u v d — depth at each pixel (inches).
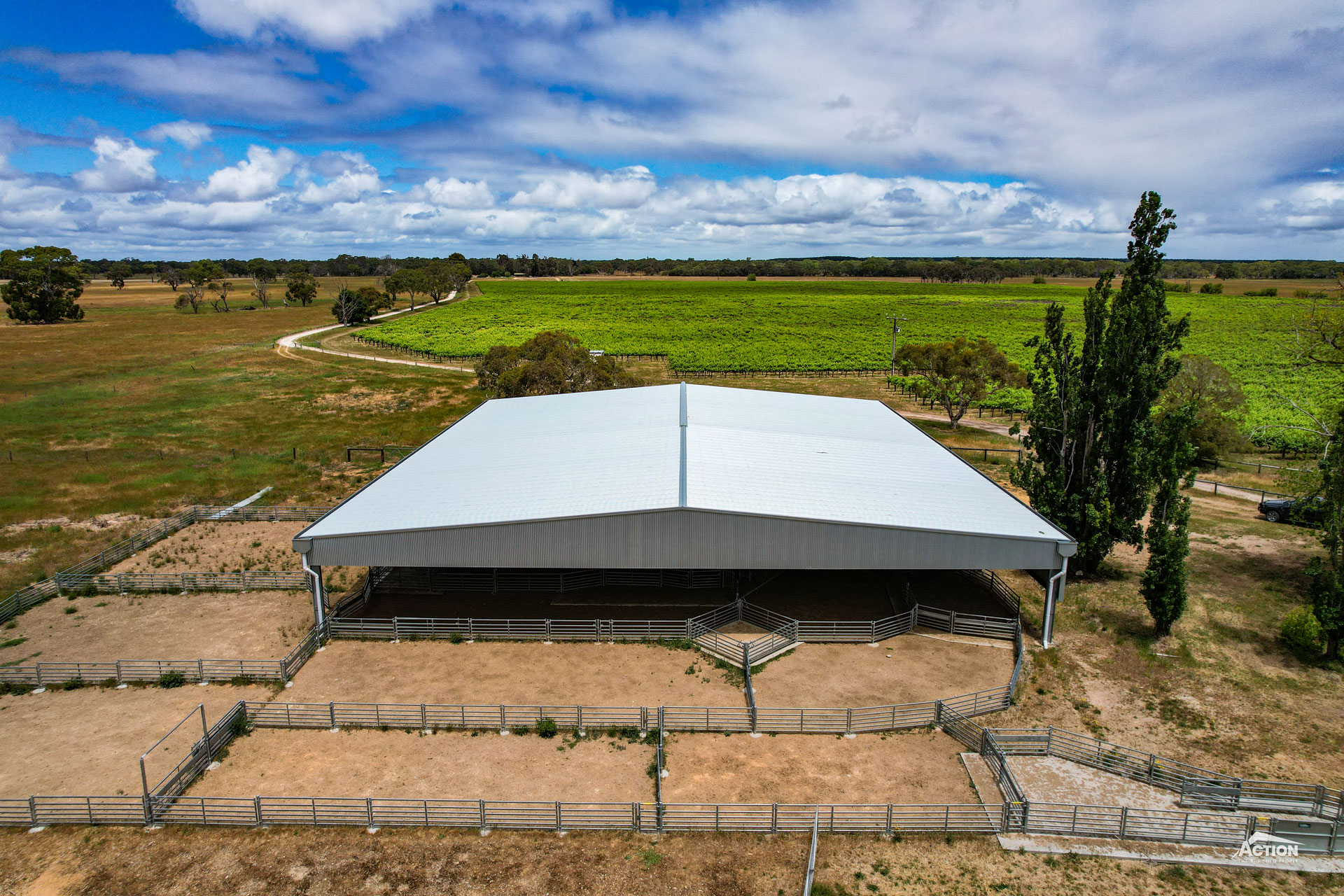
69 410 3134.8
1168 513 1200.8
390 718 1017.5
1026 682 1107.3
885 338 5556.1
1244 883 745.6
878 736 983.0
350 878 751.7
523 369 2659.9
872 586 1429.6
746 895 730.2
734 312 7667.3
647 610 1332.4
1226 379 2351.1
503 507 1273.4
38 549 1664.6
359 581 1482.5
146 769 922.7
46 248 6358.3
